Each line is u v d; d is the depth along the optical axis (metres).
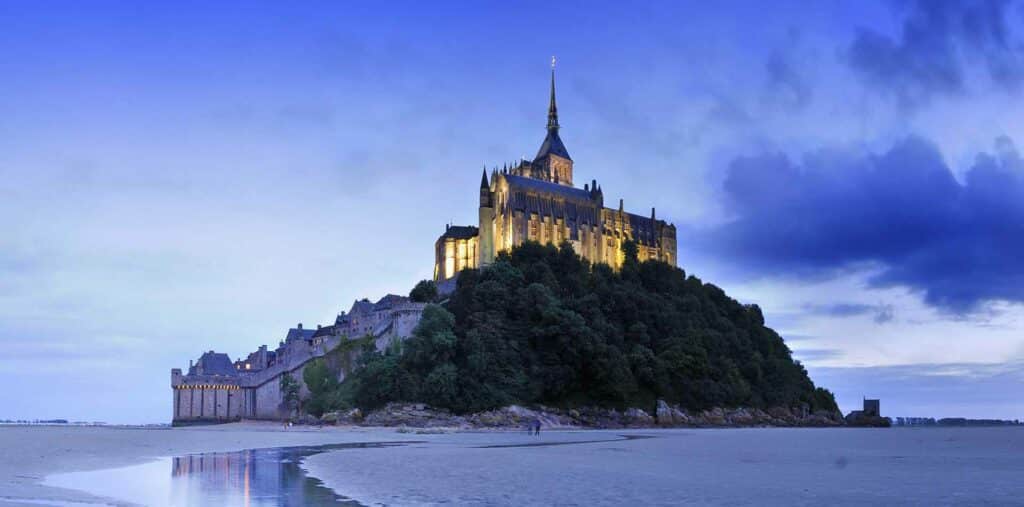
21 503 40.19
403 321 186.12
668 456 79.94
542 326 185.00
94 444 97.75
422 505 41.25
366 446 95.06
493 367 173.25
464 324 184.62
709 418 190.88
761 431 172.12
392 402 166.88
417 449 89.38
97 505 39.75
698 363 195.62
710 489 49.41
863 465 72.19
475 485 50.50
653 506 41.62
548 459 73.75
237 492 46.19
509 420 163.88
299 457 74.56
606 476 57.00
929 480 57.41
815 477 58.50
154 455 76.75
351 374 186.12
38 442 102.75
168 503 41.03
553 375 178.12
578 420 175.12
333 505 40.81
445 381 164.38
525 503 42.28
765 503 43.19
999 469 69.06
